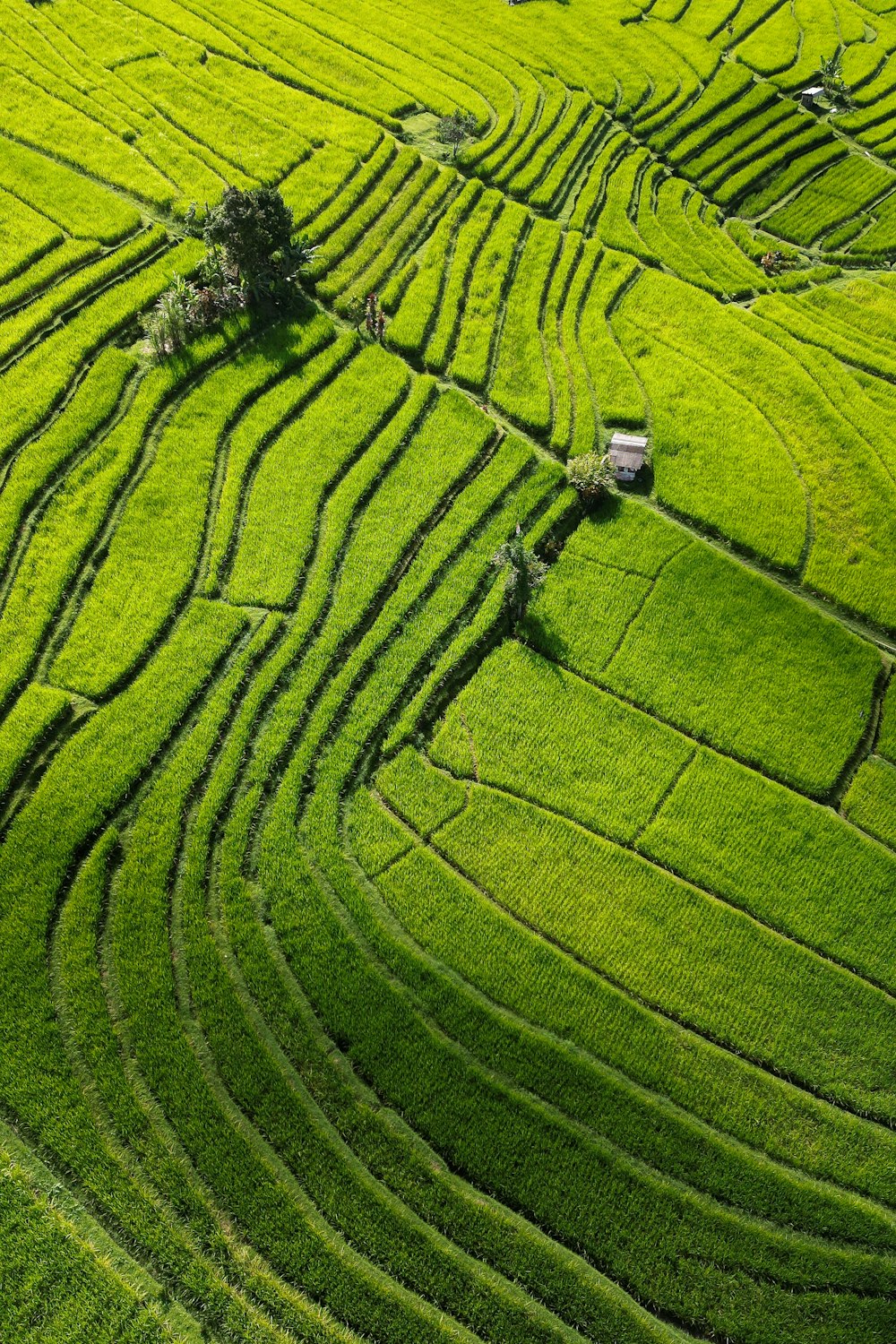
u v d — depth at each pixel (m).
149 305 43.53
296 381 42.03
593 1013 27.89
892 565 38.88
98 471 38.09
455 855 30.67
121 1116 25.25
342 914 29.23
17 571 35.22
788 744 33.69
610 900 30.03
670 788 32.53
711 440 42.28
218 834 30.47
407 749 32.78
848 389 45.50
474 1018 27.45
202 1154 24.88
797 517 39.94
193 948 28.02
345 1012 27.28
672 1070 27.14
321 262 46.31
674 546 38.41
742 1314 23.83
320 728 32.59
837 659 35.78
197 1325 22.94
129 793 30.73
